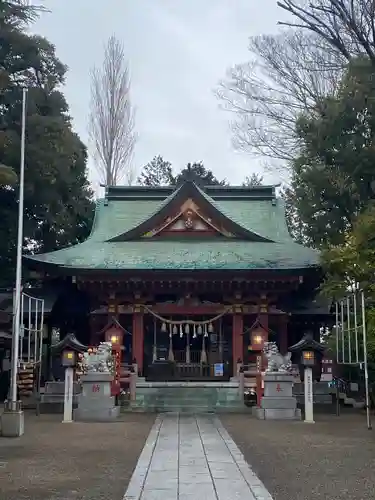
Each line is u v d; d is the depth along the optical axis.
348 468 10.96
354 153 25.30
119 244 29.00
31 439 14.85
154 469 10.77
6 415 15.41
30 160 30.31
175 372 26.80
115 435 15.70
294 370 24.84
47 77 33.09
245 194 34.59
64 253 27.80
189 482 9.63
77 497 8.62
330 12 20.20
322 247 26.05
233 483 9.56
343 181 27.08
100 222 32.34
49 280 28.88
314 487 9.36
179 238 29.42
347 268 20.78
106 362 20.47
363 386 23.62
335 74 35.94
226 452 12.69
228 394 23.86
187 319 27.56
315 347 19.34
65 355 19.53
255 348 24.34
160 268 25.66
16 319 16.27
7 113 31.52
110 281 26.19
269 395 19.95
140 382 24.77
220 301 27.72
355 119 24.84
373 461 11.70
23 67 32.00
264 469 10.88
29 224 33.97
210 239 29.39
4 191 32.38
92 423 18.75
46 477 10.10
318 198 28.42
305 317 28.56
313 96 29.80
